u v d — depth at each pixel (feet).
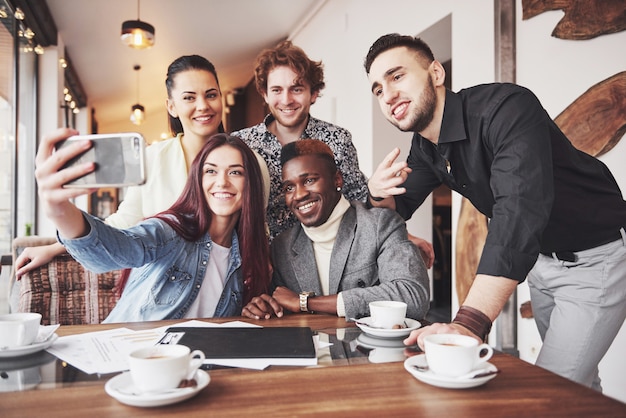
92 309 5.37
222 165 4.67
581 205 4.81
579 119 7.82
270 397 2.40
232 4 19.90
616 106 7.30
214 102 6.79
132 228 4.35
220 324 4.01
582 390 2.51
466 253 10.54
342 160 7.20
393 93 4.79
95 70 26.81
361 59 16.31
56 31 19.38
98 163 2.85
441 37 12.94
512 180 3.90
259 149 7.07
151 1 18.47
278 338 3.45
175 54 25.30
